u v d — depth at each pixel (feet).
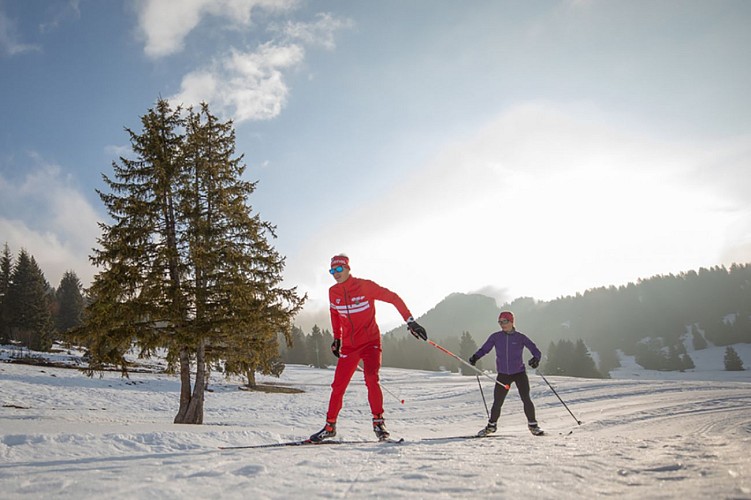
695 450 8.20
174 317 43.62
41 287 156.46
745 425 24.53
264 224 51.85
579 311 646.74
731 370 371.56
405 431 40.57
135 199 46.21
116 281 42.55
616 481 5.76
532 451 8.87
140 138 49.39
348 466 7.62
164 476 7.04
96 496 5.83
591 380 95.14
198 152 52.34
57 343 160.56
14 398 59.67
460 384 111.34
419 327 14.01
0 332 151.84
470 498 5.06
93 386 79.71
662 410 41.83
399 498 5.19
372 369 13.70
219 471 7.32
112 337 42.55
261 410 67.51
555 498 4.95
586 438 12.26
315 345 288.51
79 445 14.92
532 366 20.06
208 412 64.03
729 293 558.97
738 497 4.50
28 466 8.61
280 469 7.41
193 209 46.93
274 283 49.39
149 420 49.24
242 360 47.52
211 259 45.29
